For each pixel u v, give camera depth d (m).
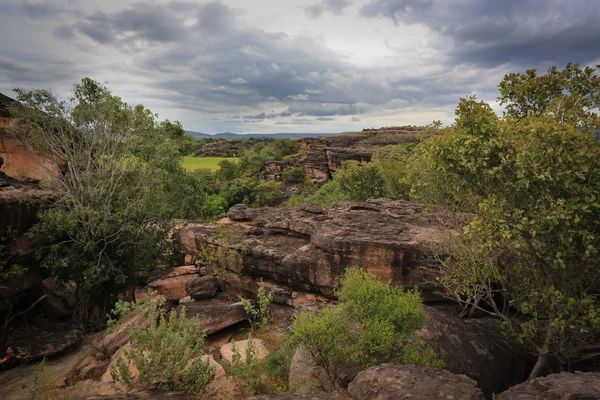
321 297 16.22
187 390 8.27
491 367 9.86
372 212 20.34
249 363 9.20
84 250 17.70
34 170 23.42
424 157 18.89
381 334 8.27
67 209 18.75
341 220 18.25
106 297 20.39
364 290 9.09
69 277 18.62
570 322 8.24
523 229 8.05
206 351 14.46
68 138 20.73
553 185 7.73
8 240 15.81
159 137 23.16
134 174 21.22
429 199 17.52
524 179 7.66
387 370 6.55
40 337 16.61
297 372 10.16
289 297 17.02
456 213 13.26
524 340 11.05
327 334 8.76
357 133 183.25
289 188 98.94
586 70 9.38
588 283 8.75
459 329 10.93
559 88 10.05
